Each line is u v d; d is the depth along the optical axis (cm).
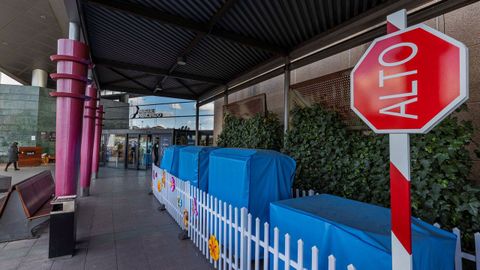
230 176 313
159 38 540
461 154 249
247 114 723
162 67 734
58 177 365
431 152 257
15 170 1309
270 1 385
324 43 484
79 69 384
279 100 643
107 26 488
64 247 333
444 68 101
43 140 1767
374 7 383
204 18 443
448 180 249
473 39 296
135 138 1438
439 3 317
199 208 357
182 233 398
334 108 420
